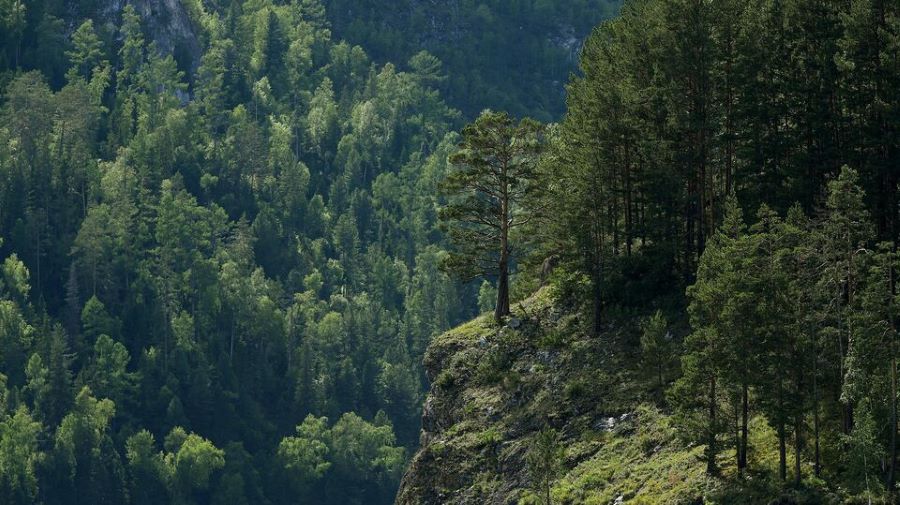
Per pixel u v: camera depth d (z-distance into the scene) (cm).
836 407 7144
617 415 8575
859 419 6662
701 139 9012
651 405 8456
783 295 7038
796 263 7250
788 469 7106
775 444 7331
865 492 6681
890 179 8056
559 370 9262
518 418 9194
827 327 7000
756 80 8706
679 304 9106
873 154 8150
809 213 8306
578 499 8062
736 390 7275
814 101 8450
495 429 9250
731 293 7144
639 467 7994
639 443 8219
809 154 8362
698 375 7394
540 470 8081
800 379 7038
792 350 7019
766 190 8588
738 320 7081
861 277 7238
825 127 8312
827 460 6994
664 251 9250
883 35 7919
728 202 8031
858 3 8075
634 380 8762
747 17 8919
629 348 9062
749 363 7069
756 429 7506
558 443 8669
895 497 6619
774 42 8694
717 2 9106
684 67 9062
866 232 7088
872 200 8031
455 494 9094
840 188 7019
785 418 6962
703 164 9025
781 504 6925
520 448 8938
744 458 7281
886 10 8081
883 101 7950
